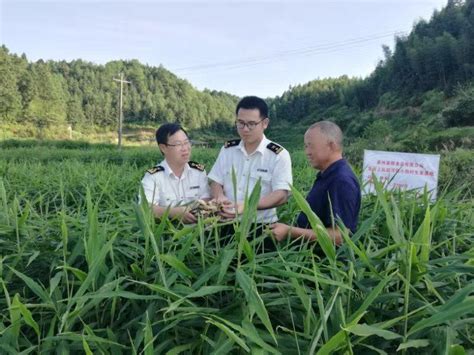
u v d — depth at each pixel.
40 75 77.81
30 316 1.28
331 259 1.42
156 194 2.89
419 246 1.49
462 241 2.05
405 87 66.06
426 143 21.86
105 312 1.59
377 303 1.44
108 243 1.43
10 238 2.06
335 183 2.24
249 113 2.72
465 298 1.19
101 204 3.39
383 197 1.62
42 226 2.12
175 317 1.31
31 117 72.31
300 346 1.30
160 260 1.49
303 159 10.03
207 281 1.58
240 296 1.49
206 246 1.87
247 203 1.56
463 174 7.25
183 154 2.89
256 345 1.24
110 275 1.49
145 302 1.60
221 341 1.28
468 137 25.00
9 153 21.17
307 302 1.30
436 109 51.25
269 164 2.81
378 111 66.38
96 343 1.34
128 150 22.78
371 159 4.31
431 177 4.05
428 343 1.21
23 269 1.87
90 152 21.61
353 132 62.56
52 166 9.05
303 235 1.98
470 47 57.09
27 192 4.75
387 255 1.69
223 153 3.04
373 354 1.30
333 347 1.09
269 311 1.53
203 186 3.10
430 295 1.50
